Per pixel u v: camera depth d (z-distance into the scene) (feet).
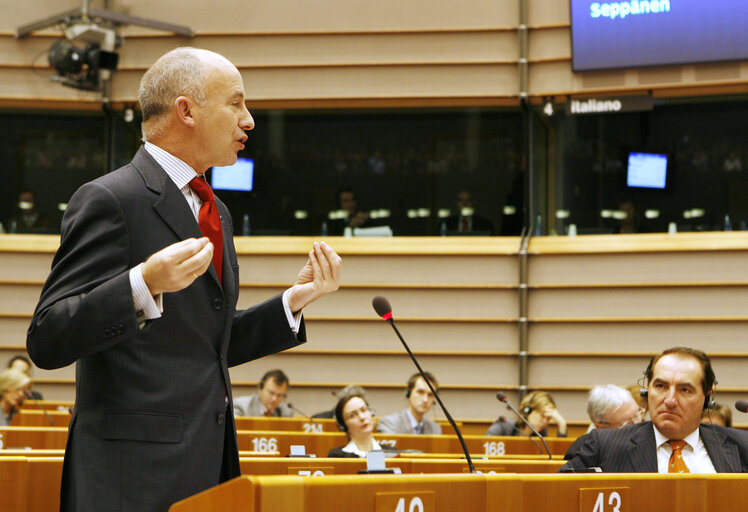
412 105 29.01
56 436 13.43
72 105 29.48
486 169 29.94
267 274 28.68
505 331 27.61
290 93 28.91
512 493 5.37
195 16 28.96
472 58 28.35
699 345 26.27
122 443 5.17
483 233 28.94
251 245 28.89
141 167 5.61
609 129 28.73
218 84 5.76
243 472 9.07
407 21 28.58
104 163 30.19
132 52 29.14
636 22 26.40
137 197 5.44
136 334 5.24
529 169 28.35
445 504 4.94
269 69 29.01
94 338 4.86
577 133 28.78
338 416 14.88
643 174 28.45
